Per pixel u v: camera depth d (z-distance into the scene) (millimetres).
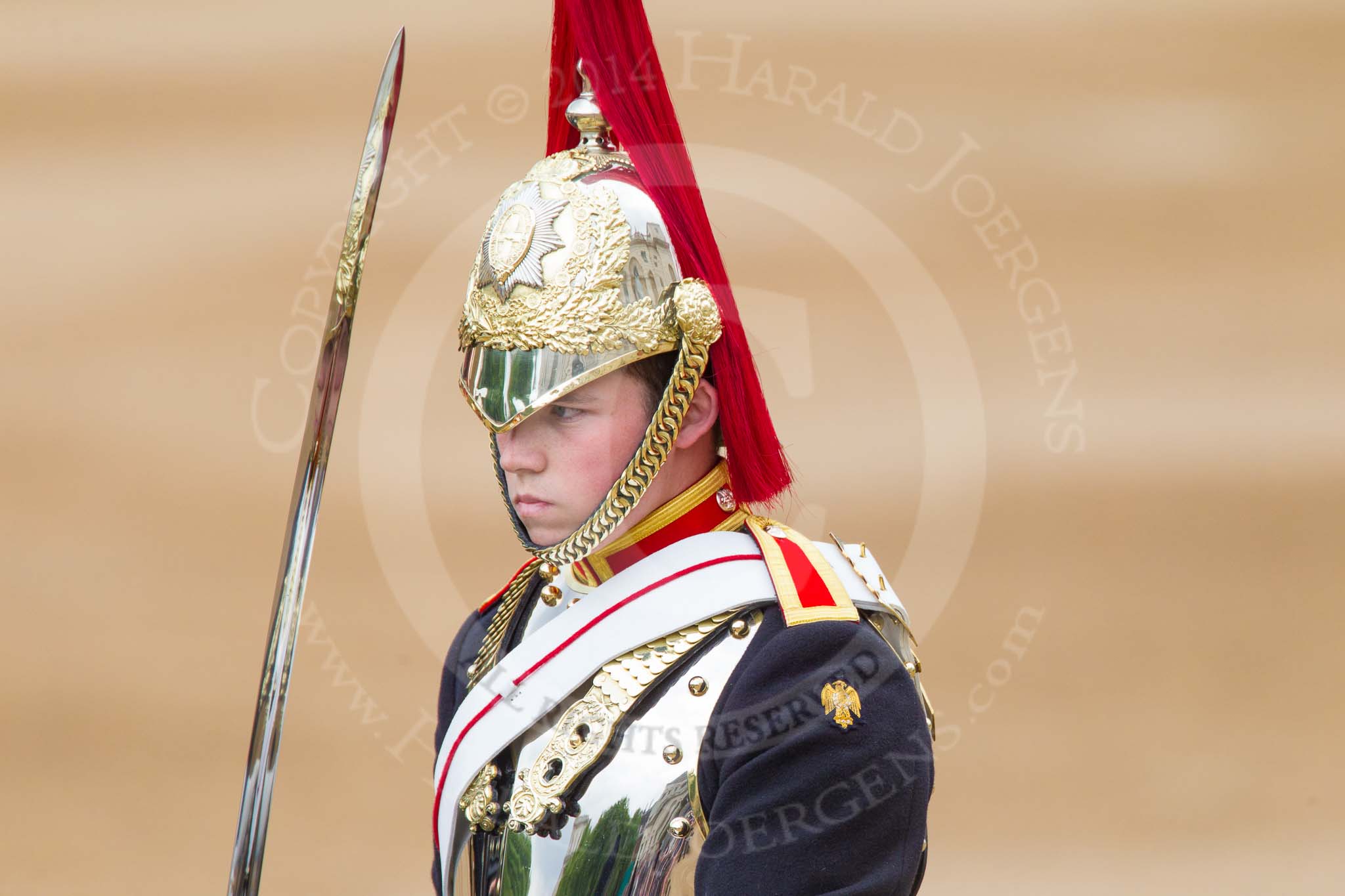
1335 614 13953
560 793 4918
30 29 20484
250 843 4914
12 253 17781
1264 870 11023
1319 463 15555
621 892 4824
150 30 20125
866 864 4688
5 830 11664
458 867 5234
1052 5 19938
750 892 4609
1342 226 18141
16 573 14375
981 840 11492
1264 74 19750
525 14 17953
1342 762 12328
